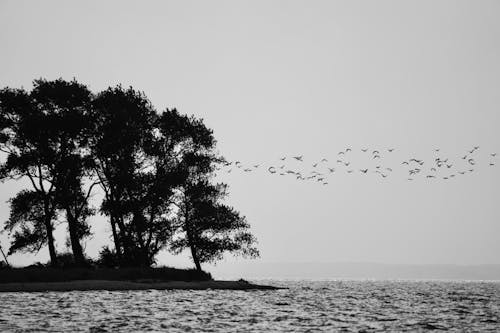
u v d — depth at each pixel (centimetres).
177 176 6988
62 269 6366
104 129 7044
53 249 6881
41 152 6919
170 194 6956
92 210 7075
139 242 6981
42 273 6034
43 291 5478
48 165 6906
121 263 6938
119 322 3572
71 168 6794
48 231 6850
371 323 3769
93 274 6275
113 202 6950
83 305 4388
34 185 6956
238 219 7206
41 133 6894
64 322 3509
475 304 5362
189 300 5053
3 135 6950
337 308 4741
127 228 7000
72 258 6981
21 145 6981
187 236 7094
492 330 3506
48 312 3922
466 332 3422
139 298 5084
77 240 6906
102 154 7012
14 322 3444
